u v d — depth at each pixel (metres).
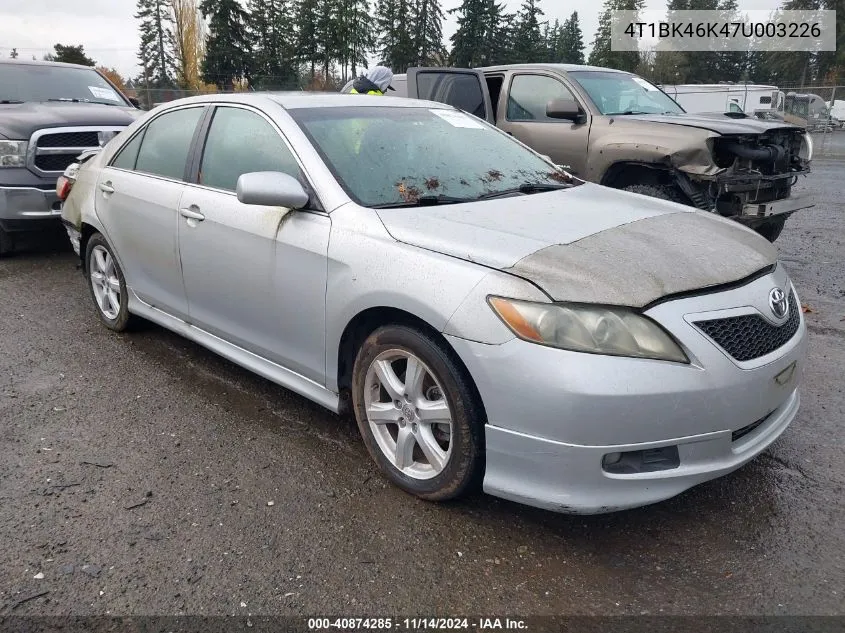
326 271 3.10
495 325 2.52
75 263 7.05
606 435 2.41
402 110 3.97
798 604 2.39
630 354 2.42
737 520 2.86
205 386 4.18
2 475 3.19
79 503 2.98
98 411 3.85
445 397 2.75
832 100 23.38
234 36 57.25
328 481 3.16
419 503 2.98
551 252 2.67
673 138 6.27
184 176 4.03
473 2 63.88
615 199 3.60
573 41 91.50
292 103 3.68
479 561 2.62
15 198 6.72
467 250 2.72
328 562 2.62
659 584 2.50
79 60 60.66
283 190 3.13
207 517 2.89
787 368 2.79
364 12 55.00
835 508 2.93
